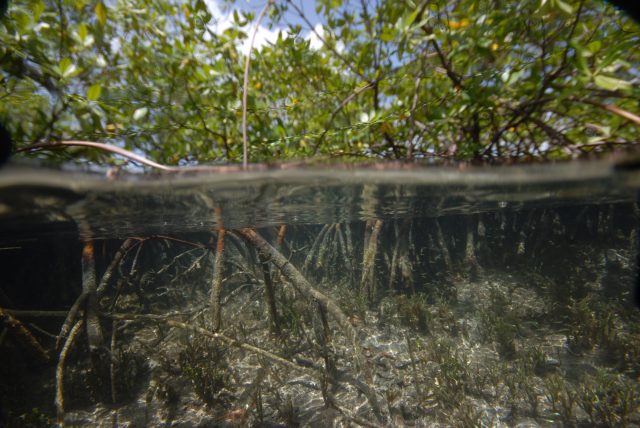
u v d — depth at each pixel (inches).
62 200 24.4
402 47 21.3
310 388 31.3
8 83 18.4
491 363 34.0
